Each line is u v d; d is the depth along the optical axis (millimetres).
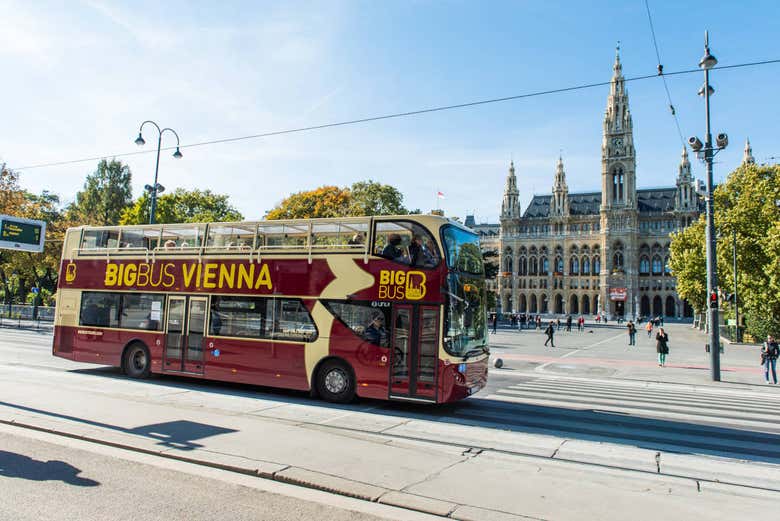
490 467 8328
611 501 6926
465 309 13523
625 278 129625
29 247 23188
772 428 12773
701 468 9078
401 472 7820
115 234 18344
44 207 69875
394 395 13203
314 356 14305
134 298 17438
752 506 6949
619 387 20047
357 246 14242
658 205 136500
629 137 132375
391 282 13641
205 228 16578
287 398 14812
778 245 39844
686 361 31766
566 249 140250
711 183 23609
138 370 17266
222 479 7508
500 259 147625
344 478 7434
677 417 13836
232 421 10695
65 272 18953
